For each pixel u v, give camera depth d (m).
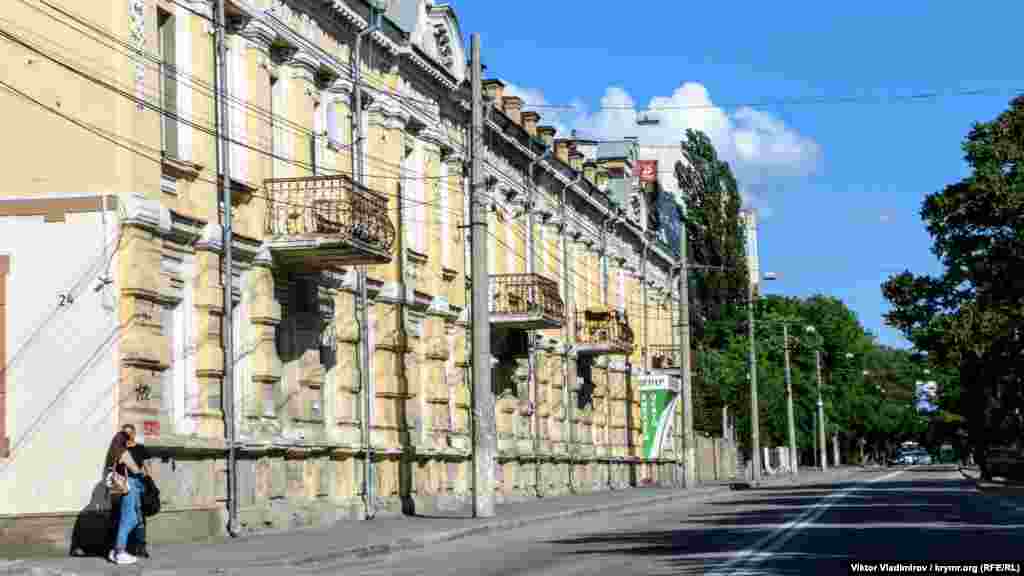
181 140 23.61
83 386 21.20
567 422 48.16
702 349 78.19
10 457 21.25
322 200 25.83
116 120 21.52
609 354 51.53
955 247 42.31
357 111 30.56
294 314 27.59
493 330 40.47
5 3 22.02
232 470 23.95
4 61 21.95
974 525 25.56
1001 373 43.28
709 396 76.19
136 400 21.34
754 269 101.06
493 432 30.77
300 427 27.47
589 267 52.81
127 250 21.44
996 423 57.66
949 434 132.25
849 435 132.88
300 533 25.11
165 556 20.03
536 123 48.38
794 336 101.75
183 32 23.84
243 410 25.41
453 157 37.38
